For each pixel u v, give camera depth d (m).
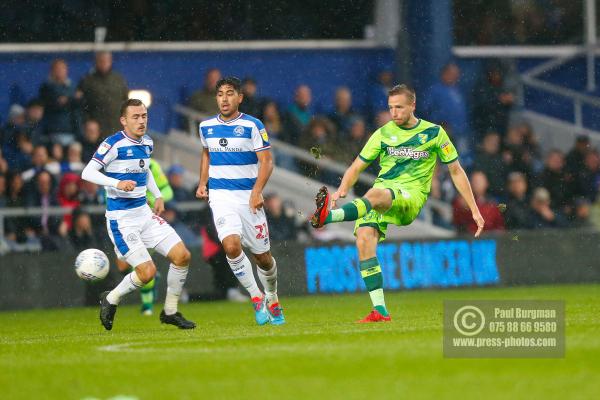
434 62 54.78
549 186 52.69
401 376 15.71
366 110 55.97
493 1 58.47
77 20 54.25
